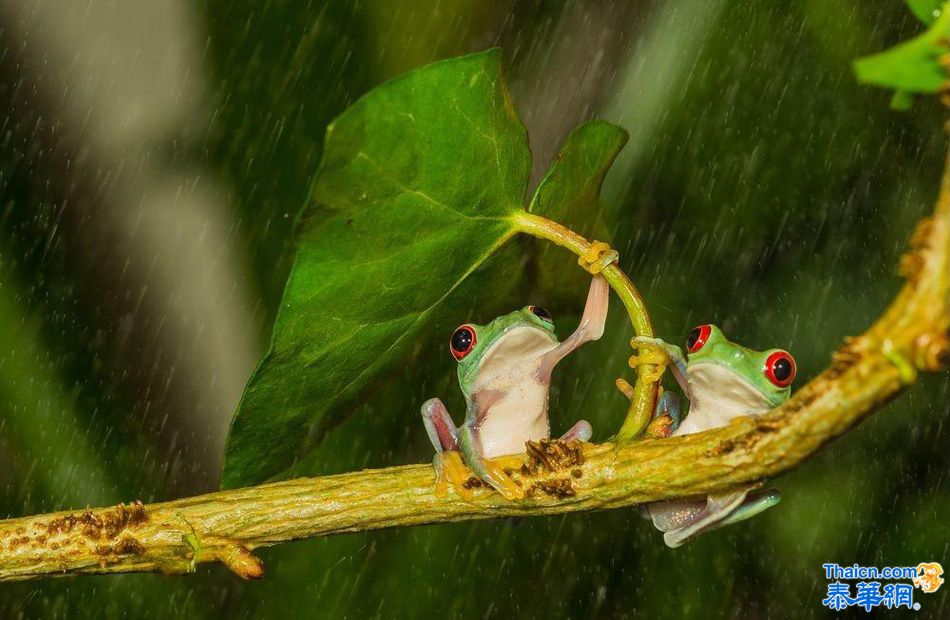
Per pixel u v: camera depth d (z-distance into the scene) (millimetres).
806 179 11367
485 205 4578
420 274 4688
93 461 10125
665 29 11547
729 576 10430
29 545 4738
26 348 10312
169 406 10531
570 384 10766
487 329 5457
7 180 10797
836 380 3588
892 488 10516
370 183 4133
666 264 11250
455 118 4191
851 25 11359
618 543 10641
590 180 5059
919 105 11547
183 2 10977
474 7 11125
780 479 10594
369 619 9977
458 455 4719
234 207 10656
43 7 10945
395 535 10328
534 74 11633
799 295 11242
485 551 10430
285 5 10898
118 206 10789
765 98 11352
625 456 4340
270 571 10070
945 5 2695
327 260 4320
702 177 11352
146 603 10039
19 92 10945
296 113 10680
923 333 3238
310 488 4695
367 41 10867
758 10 11438
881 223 11398
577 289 5688
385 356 5023
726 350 5305
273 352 4445
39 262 10633
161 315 10680
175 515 4734
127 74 10969
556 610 10383
